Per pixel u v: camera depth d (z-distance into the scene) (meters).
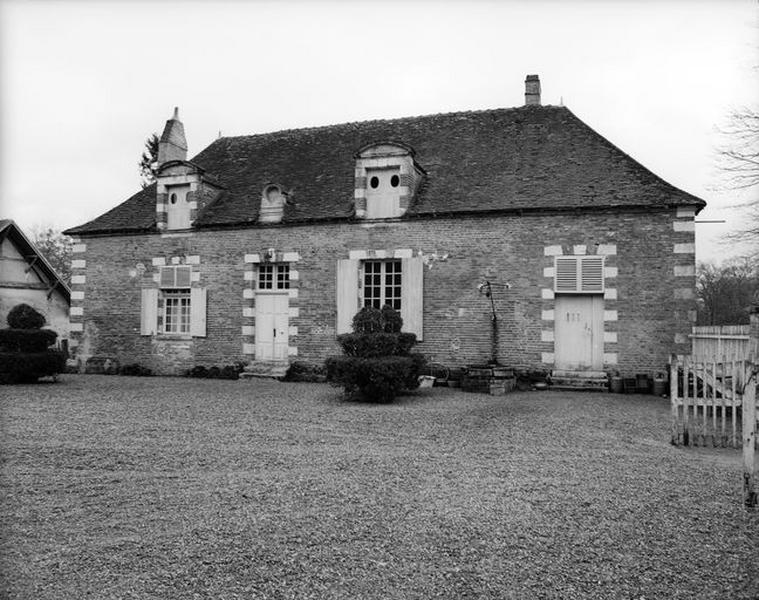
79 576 3.86
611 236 14.47
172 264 18.23
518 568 4.07
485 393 13.56
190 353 17.91
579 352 14.73
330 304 16.58
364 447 7.82
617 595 3.71
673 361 8.23
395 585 3.80
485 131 18.05
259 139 21.00
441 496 5.62
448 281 15.55
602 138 16.44
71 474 6.36
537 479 6.26
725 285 31.00
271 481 6.10
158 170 18.39
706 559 4.26
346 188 17.42
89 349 19.03
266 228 17.27
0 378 14.91
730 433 8.03
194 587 3.73
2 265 23.52
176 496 5.57
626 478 6.33
